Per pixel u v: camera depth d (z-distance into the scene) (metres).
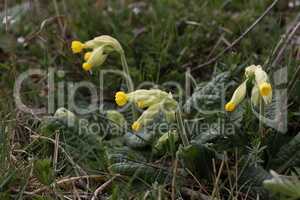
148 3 5.21
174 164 2.96
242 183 2.98
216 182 2.82
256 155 2.99
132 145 3.38
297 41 4.17
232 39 4.46
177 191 2.93
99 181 3.14
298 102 3.54
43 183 2.93
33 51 4.55
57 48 4.51
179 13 4.80
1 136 3.13
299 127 3.48
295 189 2.52
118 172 3.04
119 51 3.47
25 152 3.26
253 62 4.00
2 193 2.85
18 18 4.89
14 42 4.58
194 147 2.95
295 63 3.72
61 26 4.58
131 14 4.93
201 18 4.69
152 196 2.80
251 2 4.91
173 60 4.26
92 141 3.32
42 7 5.13
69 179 3.05
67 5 5.08
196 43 4.41
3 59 4.60
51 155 3.33
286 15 4.81
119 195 2.89
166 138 3.20
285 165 3.08
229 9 5.04
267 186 2.55
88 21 4.81
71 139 3.33
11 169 2.94
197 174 3.06
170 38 4.34
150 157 3.31
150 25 4.67
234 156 3.15
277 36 4.28
